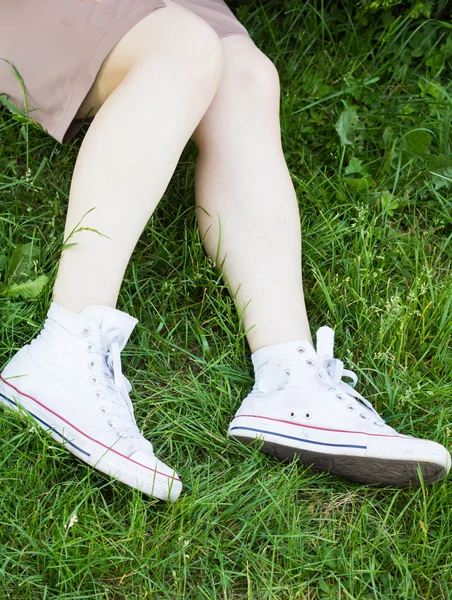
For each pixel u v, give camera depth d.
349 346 1.95
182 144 1.68
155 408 1.79
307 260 2.11
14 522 1.55
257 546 1.62
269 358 1.73
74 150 2.23
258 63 1.89
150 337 1.93
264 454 1.73
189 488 1.67
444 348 1.97
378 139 2.42
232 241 1.82
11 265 1.92
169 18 1.69
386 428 1.65
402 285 2.14
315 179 2.29
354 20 2.64
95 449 1.60
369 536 1.65
